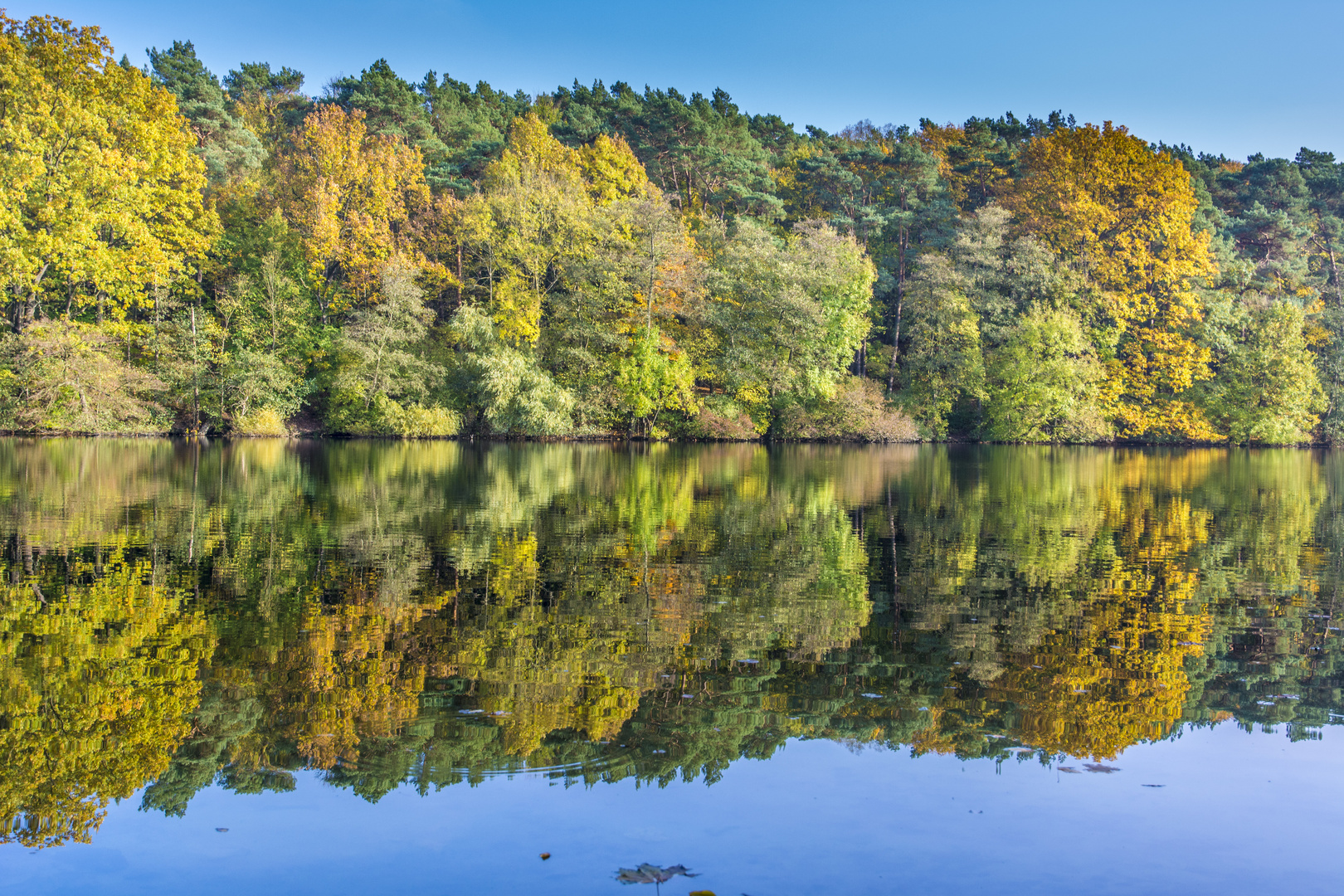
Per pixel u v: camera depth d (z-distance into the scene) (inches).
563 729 234.2
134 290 1616.6
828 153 2635.3
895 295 2372.0
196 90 2257.6
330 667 280.1
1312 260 2691.9
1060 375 2032.5
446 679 271.9
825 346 2015.3
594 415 1871.3
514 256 1927.9
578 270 1872.5
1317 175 2815.0
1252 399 2246.6
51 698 250.4
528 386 1776.6
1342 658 307.1
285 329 1808.6
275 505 670.5
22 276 1412.4
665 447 1711.4
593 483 908.0
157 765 211.3
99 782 202.8
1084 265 2258.9
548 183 1988.2
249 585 392.8
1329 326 2418.8
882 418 2062.0
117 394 1496.1
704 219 2342.5
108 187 1517.0
